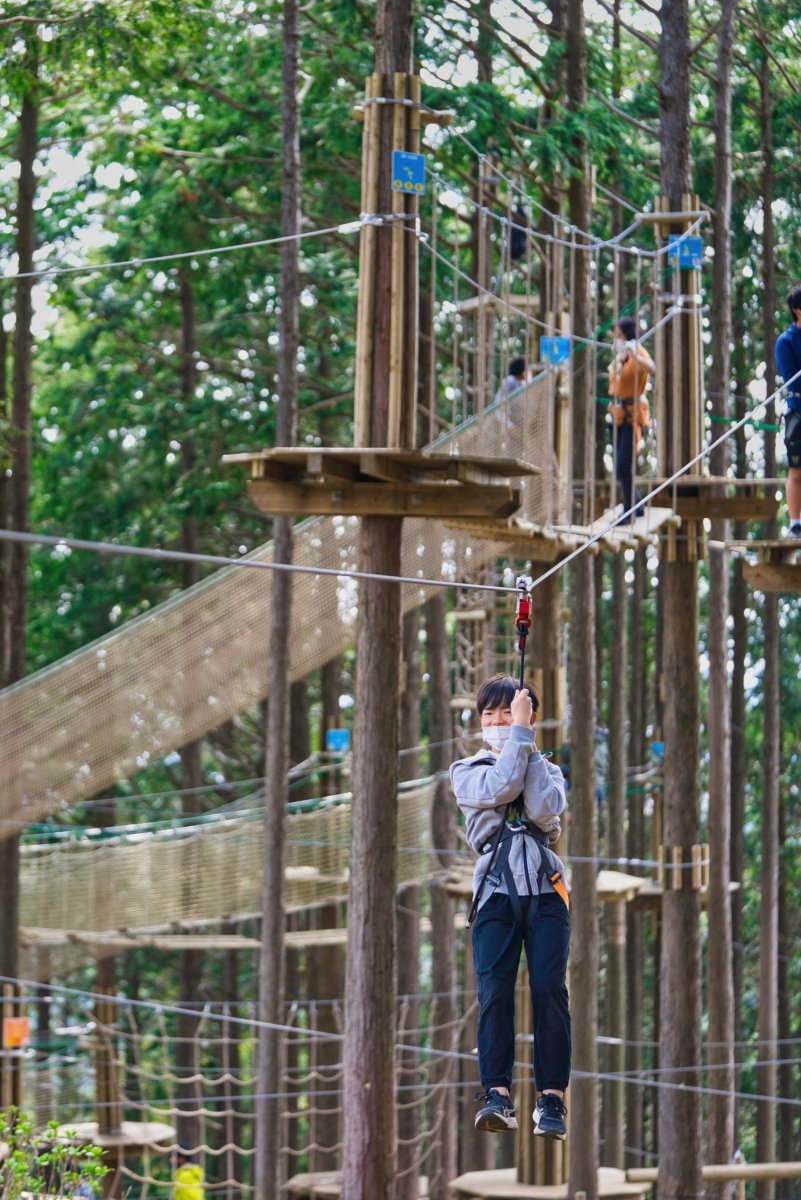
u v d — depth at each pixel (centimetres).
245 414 3291
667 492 2073
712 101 3294
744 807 3656
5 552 2717
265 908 2106
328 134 2580
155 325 3519
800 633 3938
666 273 2050
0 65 2312
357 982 1465
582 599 2200
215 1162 3928
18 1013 2136
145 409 3466
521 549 2044
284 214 2198
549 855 779
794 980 4191
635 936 3534
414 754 2986
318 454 1400
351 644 2016
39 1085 2584
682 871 2186
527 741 777
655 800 2997
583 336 2269
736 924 3656
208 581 1978
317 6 2538
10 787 1880
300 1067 4088
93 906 2197
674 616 2173
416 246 1478
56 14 2217
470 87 2277
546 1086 759
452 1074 2916
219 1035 4109
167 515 3525
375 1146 1445
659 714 3562
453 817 2939
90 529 3584
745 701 3641
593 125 2358
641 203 2858
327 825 2423
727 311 2645
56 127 3034
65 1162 1227
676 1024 2191
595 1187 2178
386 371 1462
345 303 3052
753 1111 3978
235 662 1977
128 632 1938
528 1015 2314
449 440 1559
